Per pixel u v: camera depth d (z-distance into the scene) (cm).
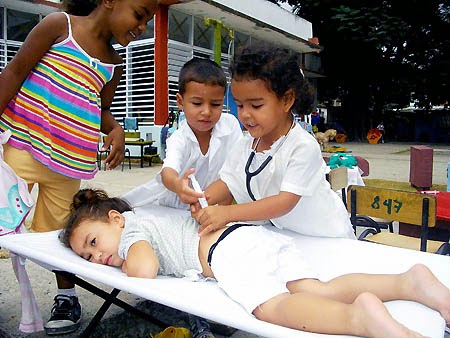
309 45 1505
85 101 228
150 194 246
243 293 158
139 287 146
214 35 1162
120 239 201
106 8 224
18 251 185
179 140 236
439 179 795
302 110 196
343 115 2222
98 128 238
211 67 227
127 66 1092
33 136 223
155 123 1064
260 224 228
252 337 248
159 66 1052
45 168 229
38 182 233
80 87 225
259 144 210
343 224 222
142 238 196
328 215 217
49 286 304
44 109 222
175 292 152
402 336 120
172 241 200
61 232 208
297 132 199
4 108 220
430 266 184
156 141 1057
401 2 1888
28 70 221
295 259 181
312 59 1958
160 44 1047
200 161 244
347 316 130
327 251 206
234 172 220
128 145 995
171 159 226
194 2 1035
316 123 1880
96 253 199
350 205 277
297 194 190
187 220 211
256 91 182
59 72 222
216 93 226
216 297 162
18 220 216
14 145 224
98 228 202
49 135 222
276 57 182
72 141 227
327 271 193
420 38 1997
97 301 287
